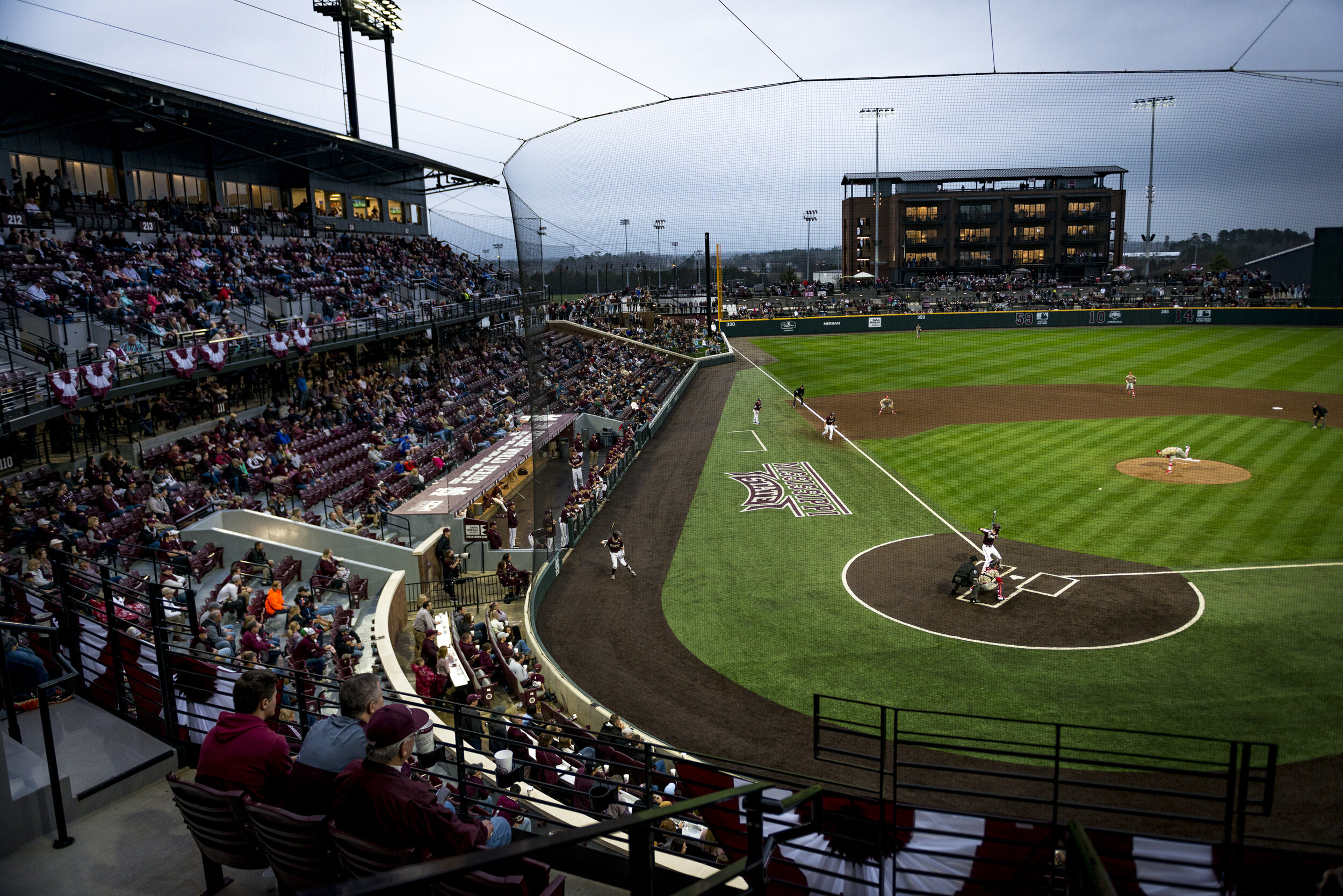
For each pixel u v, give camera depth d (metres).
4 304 23.69
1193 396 44.69
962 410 44.22
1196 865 6.41
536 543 21.00
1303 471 30.45
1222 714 14.90
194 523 22.28
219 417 29.30
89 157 32.94
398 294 47.06
